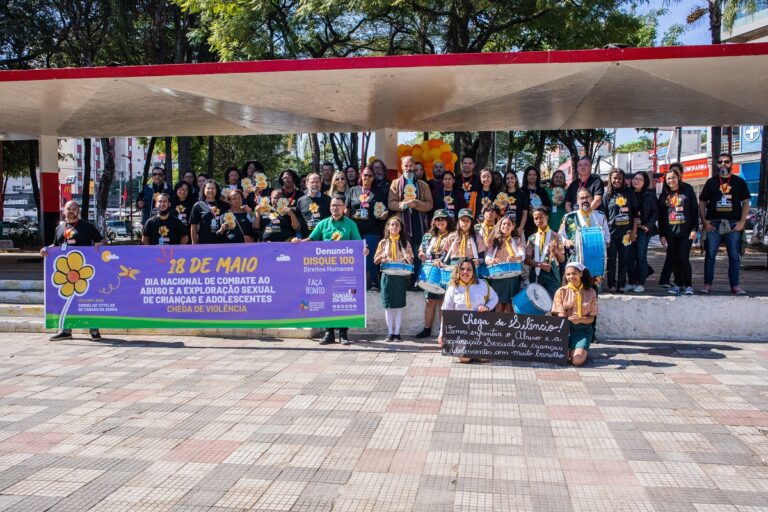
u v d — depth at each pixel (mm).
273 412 6152
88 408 6355
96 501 4367
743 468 4820
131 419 6008
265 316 9281
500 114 13914
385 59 9609
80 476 4766
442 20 20547
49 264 9641
